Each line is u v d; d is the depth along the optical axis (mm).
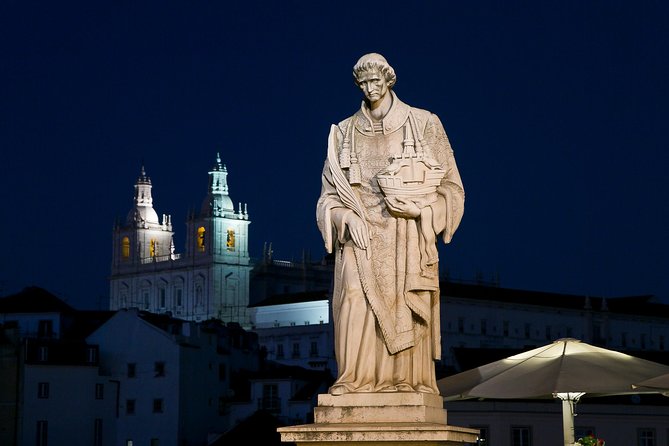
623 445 69625
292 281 199625
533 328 149000
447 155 10688
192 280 197500
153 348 91938
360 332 10406
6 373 84438
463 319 141875
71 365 88438
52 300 103625
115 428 91375
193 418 92062
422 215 10367
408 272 10352
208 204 197375
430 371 10547
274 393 93000
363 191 10602
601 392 19812
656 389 18812
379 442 9844
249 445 81062
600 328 156000
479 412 66938
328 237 10648
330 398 10242
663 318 163375
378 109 10742
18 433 84188
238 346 104000
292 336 147125
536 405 68312
